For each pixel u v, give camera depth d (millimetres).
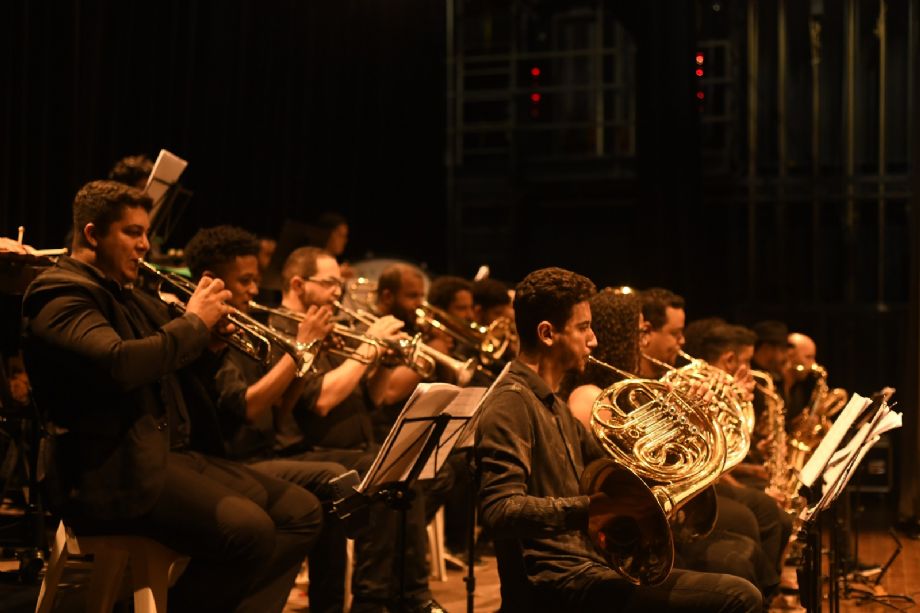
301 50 7867
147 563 2727
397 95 9039
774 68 9383
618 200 9852
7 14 5172
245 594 2887
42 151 5355
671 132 8133
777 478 4367
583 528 2291
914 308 6805
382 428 4590
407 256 9203
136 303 2881
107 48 5906
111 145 5914
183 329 2682
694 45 8266
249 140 7266
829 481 3068
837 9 9227
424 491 3771
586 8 9922
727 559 3236
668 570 2211
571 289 2643
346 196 8406
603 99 9898
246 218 7223
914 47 7012
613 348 3248
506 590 2549
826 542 5590
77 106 5539
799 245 9297
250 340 3289
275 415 3627
